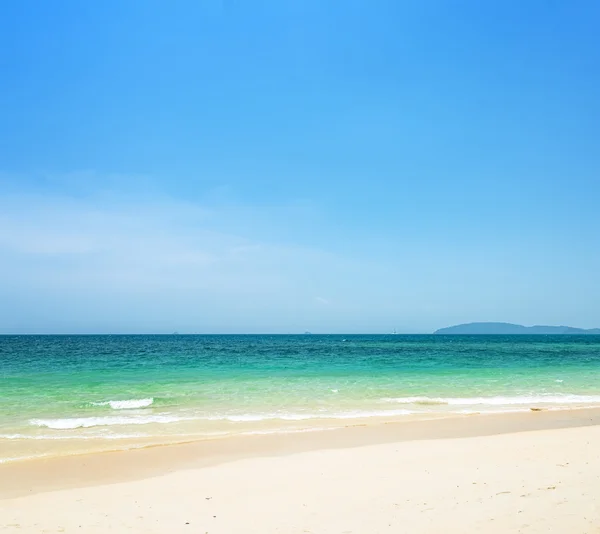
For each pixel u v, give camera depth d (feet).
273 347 244.83
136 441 44.32
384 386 82.17
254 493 28.55
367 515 23.62
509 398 71.36
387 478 30.99
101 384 81.66
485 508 23.75
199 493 28.96
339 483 30.14
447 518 22.54
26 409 59.88
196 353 177.37
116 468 35.94
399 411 60.29
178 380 87.86
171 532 22.39
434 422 53.52
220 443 43.60
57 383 82.79
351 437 46.09
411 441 44.01
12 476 33.99
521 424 52.75
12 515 25.39
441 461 35.65
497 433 48.26
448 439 44.78
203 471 34.42
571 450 38.58
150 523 23.72
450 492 27.04
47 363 124.88
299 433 47.75
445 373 102.27
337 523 22.65
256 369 110.52
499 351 206.90
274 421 53.83
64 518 24.75
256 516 24.25
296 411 59.98
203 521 23.79
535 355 174.91
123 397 69.10
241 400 67.56
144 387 78.64
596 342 384.68
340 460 36.88
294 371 105.29
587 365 125.90
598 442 41.98
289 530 21.99
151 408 61.41
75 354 164.55
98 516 24.98
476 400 69.15
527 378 95.14
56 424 51.42
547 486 27.35
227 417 55.93
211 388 78.13
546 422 53.98
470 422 53.62
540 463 33.91
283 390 76.69
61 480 33.12
